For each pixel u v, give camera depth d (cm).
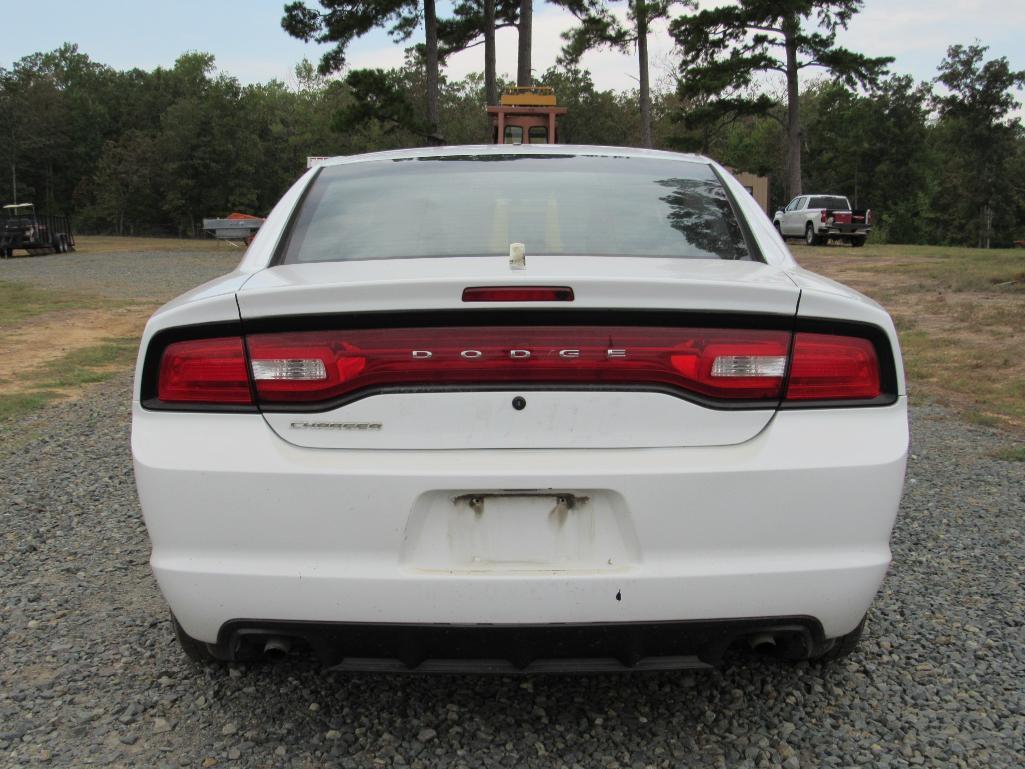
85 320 1448
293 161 8706
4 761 240
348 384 216
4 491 510
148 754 245
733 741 253
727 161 7619
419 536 219
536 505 221
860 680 287
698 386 218
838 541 221
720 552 218
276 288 219
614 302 213
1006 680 287
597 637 218
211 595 220
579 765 241
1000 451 590
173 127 8188
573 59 4519
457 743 251
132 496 499
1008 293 1455
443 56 4116
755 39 4256
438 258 264
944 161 7950
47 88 10169
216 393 220
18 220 3638
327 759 243
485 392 216
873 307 228
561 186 310
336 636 221
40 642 314
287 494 216
